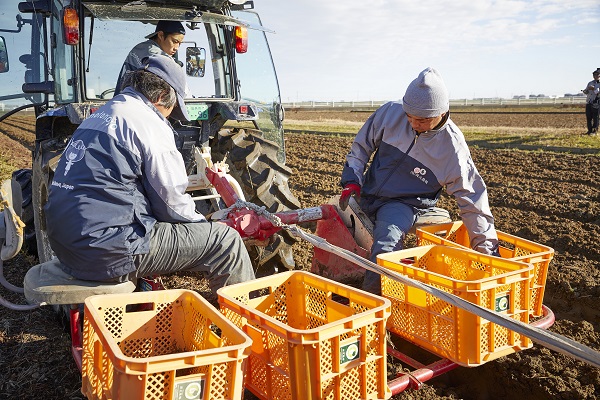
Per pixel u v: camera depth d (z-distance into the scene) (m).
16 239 3.16
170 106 2.88
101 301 2.49
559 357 3.39
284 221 3.59
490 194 8.07
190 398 2.09
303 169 10.84
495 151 12.38
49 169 3.73
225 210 3.36
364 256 3.65
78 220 2.59
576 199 7.55
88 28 4.02
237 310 2.51
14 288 3.63
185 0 4.11
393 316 3.09
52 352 3.42
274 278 2.84
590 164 10.23
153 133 2.71
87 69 4.05
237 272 2.96
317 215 3.71
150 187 2.76
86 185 2.61
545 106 37.38
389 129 3.58
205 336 2.49
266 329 2.34
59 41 4.17
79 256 2.63
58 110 4.04
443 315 2.78
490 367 3.33
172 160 2.76
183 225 2.89
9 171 9.45
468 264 3.19
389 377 3.15
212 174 3.62
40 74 4.86
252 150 4.33
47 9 4.29
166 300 2.65
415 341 2.97
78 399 2.95
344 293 2.63
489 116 27.56
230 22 4.32
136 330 2.63
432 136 3.43
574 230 6.02
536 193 8.03
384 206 3.68
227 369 2.13
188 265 2.91
